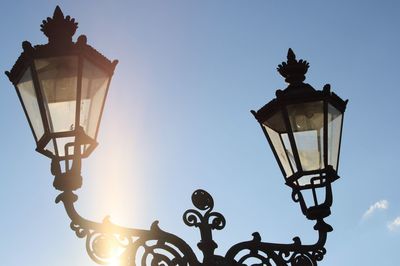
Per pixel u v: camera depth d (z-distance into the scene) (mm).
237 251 6391
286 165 6578
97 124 5930
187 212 6523
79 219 5727
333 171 6496
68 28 6078
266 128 6680
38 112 5832
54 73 5844
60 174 5715
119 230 5902
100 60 5980
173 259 6055
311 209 6488
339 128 6711
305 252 6496
